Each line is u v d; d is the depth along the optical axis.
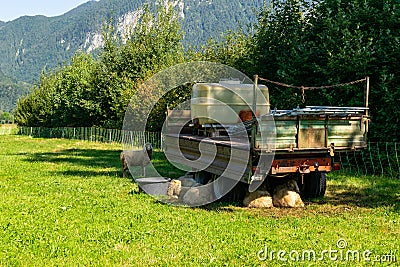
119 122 41.19
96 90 45.59
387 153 17.44
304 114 10.74
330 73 19.08
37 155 29.64
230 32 30.28
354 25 19.39
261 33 23.70
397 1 18.70
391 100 17.33
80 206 11.90
